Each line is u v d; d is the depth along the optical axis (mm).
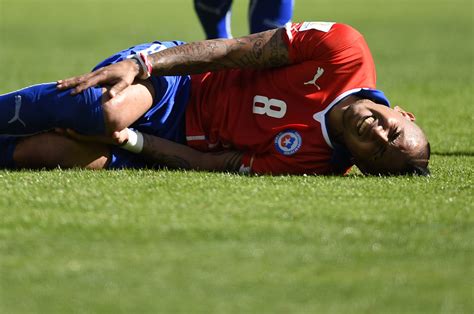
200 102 20156
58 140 19141
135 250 13586
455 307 11586
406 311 11438
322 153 19109
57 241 13984
